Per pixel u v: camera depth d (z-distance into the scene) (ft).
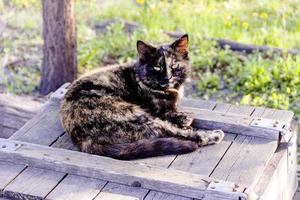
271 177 6.00
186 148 6.23
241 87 10.74
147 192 5.69
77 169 5.92
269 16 13.61
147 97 6.92
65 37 10.53
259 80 10.70
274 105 10.05
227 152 6.30
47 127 6.79
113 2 14.15
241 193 5.49
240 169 6.01
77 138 6.35
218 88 10.85
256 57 11.52
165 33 12.50
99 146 6.21
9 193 5.72
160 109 6.89
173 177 5.74
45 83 10.77
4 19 13.29
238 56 11.69
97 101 6.51
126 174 5.77
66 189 5.74
